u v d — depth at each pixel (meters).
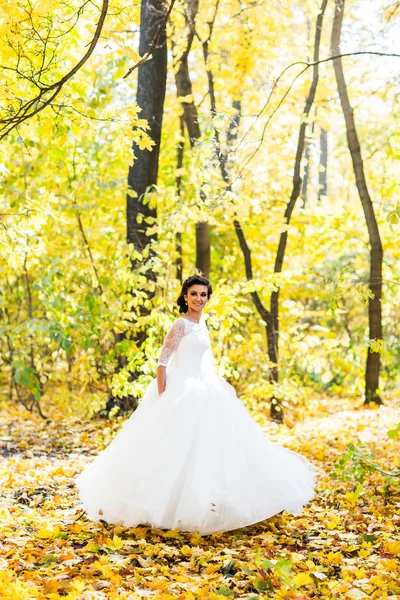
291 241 12.21
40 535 4.53
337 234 12.42
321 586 3.57
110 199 9.14
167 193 8.43
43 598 3.36
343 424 9.89
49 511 5.26
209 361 5.22
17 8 4.53
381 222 11.97
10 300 10.89
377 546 4.24
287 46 10.99
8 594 3.33
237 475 4.56
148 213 9.54
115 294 8.86
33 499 5.68
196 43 11.50
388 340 6.30
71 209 9.02
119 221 10.65
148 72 9.36
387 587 3.50
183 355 5.11
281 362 11.16
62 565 3.93
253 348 9.68
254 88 10.73
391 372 13.41
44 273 9.34
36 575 3.70
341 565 3.95
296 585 3.37
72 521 4.95
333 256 13.16
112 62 8.67
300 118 11.21
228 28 10.69
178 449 4.63
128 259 8.52
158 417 4.84
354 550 4.20
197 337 5.17
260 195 9.73
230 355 9.76
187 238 11.74
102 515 4.71
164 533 4.47
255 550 4.23
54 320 8.69
